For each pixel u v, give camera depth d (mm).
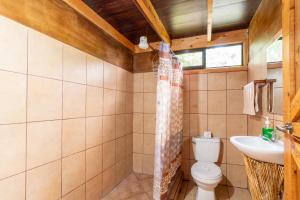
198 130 2600
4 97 1085
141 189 2309
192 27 2365
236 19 2180
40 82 1317
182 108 2572
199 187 1979
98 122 2010
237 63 2486
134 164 2896
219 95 2510
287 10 913
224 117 2484
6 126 1095
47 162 1375
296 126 770
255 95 1828
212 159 2348
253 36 2115
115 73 2379
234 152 2432
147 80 2834
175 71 2184
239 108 2416
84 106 1785
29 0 1240
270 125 1622
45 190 1357
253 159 1372
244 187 2389
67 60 1573
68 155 1580
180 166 2617
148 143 2816
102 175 2076
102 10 1911
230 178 2447
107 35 2213
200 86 2602
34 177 1271
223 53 2555
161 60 1806
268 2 1630
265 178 1316
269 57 1622
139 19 2117
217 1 1798
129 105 2777
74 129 1651
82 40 1770
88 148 1841
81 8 1720
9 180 1111
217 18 2143
